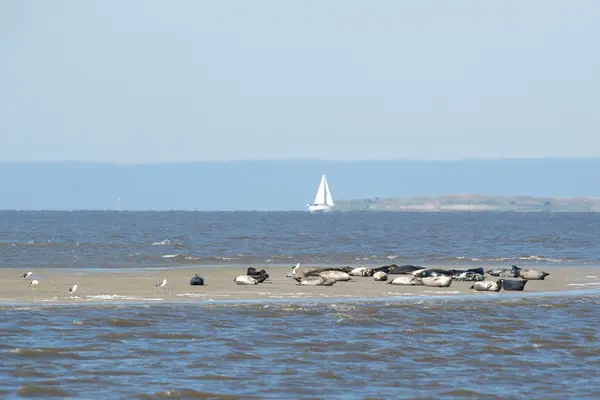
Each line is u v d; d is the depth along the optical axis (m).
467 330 101.19
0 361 79.50
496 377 78.06
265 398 69.38
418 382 75.69
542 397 71.25
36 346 86.06
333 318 107.56
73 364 79.06
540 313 115.62
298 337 94.62
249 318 106.50
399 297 129.38
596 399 70.88
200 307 114.88
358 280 153.25
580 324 106.88
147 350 85.94
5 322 98.88
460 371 80.19
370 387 73.50
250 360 82.75
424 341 93.88
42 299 119.62
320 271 155.12
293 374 77.50
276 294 130.00
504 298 130.88
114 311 109.56
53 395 68.56
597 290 144.38
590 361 85.44
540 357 86.88
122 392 69.94
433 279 144.38
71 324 98.81
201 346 88.62
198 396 69.44
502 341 94.69
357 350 88.25
